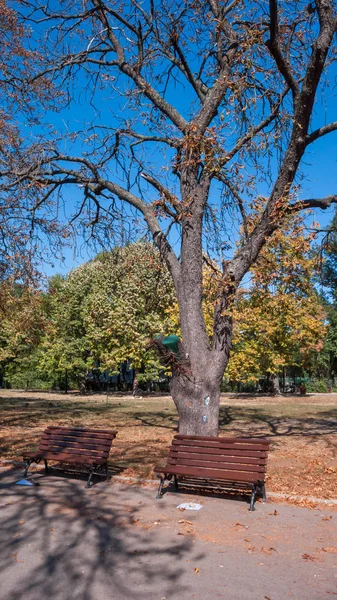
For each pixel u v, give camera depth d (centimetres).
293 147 957
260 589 445
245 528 607
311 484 821
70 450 854
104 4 1120
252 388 4597
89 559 511
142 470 910
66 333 3838
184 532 590
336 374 4928
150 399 3234
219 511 675
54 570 485
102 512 664
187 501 721
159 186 998
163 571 483
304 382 4631
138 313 3478
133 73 1162
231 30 1057
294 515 659
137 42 1159
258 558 516
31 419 1789
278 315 3012
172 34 1129
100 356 3656
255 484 691
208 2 1099
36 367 4266
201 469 731
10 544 548
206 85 1197
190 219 996
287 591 441
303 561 508
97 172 1160
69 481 840
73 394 3891
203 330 980
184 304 988
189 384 945
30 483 812
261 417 2000
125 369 4459
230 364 3269
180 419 953
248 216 1103
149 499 730
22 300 1675
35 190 1180
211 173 1001
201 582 460
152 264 1271
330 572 482
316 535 584
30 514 652
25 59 1312
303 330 3127
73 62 1209
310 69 905
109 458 1039
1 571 482
